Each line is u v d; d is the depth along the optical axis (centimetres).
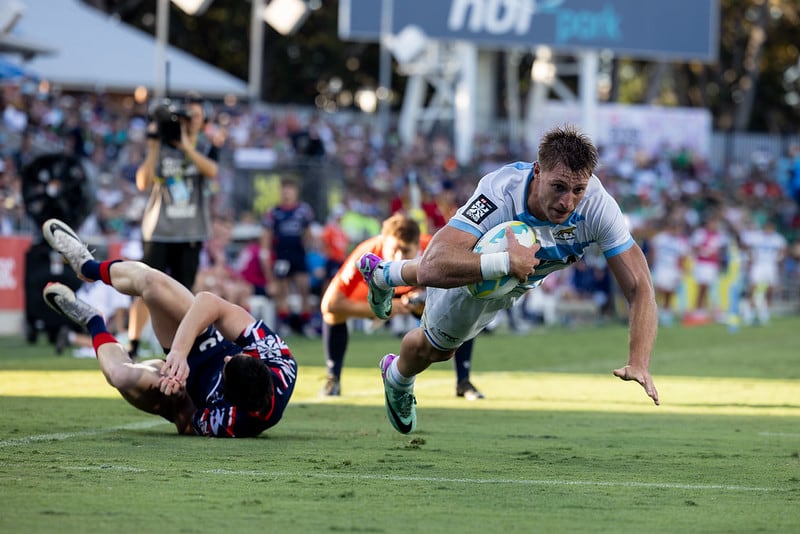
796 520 1182
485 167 8575
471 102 9650
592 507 1243
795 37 14775
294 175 5738
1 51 5609
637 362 1451
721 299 7106
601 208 1499
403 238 2398
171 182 3003
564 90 10438
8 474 1391
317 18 13325
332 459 1593
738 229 7288
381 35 9294
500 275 1458
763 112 15438
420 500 1269
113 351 1834
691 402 2700
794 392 2992
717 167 10656
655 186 9056
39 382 2798
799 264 8425
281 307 4819
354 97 14075
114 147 6412
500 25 9506
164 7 5075
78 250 1900
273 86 13588
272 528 1091
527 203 1491
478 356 4125
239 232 5284
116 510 1164
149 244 3014
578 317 6406
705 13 9869
